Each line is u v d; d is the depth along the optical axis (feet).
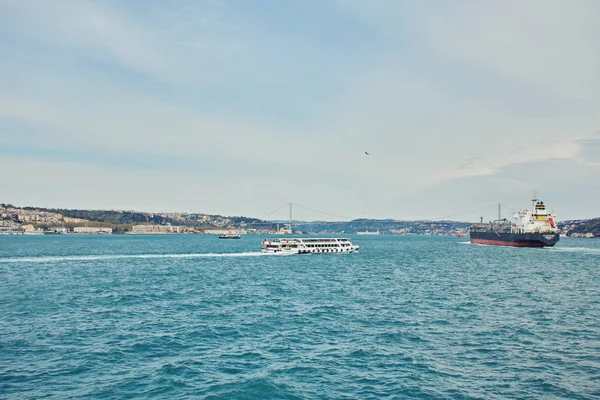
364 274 350.43
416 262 469.16
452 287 276.62
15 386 113.29
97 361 131.54
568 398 108.17
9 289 262.26
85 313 195.21
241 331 164.66
